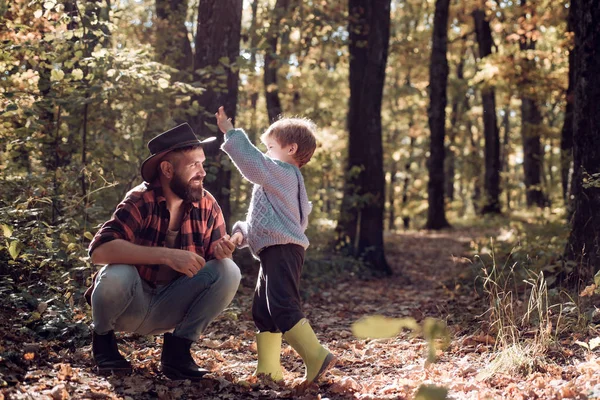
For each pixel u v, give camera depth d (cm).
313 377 366
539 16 1476
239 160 379
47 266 521
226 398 356
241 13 872
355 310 768
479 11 2244
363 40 1277
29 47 646
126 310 370
